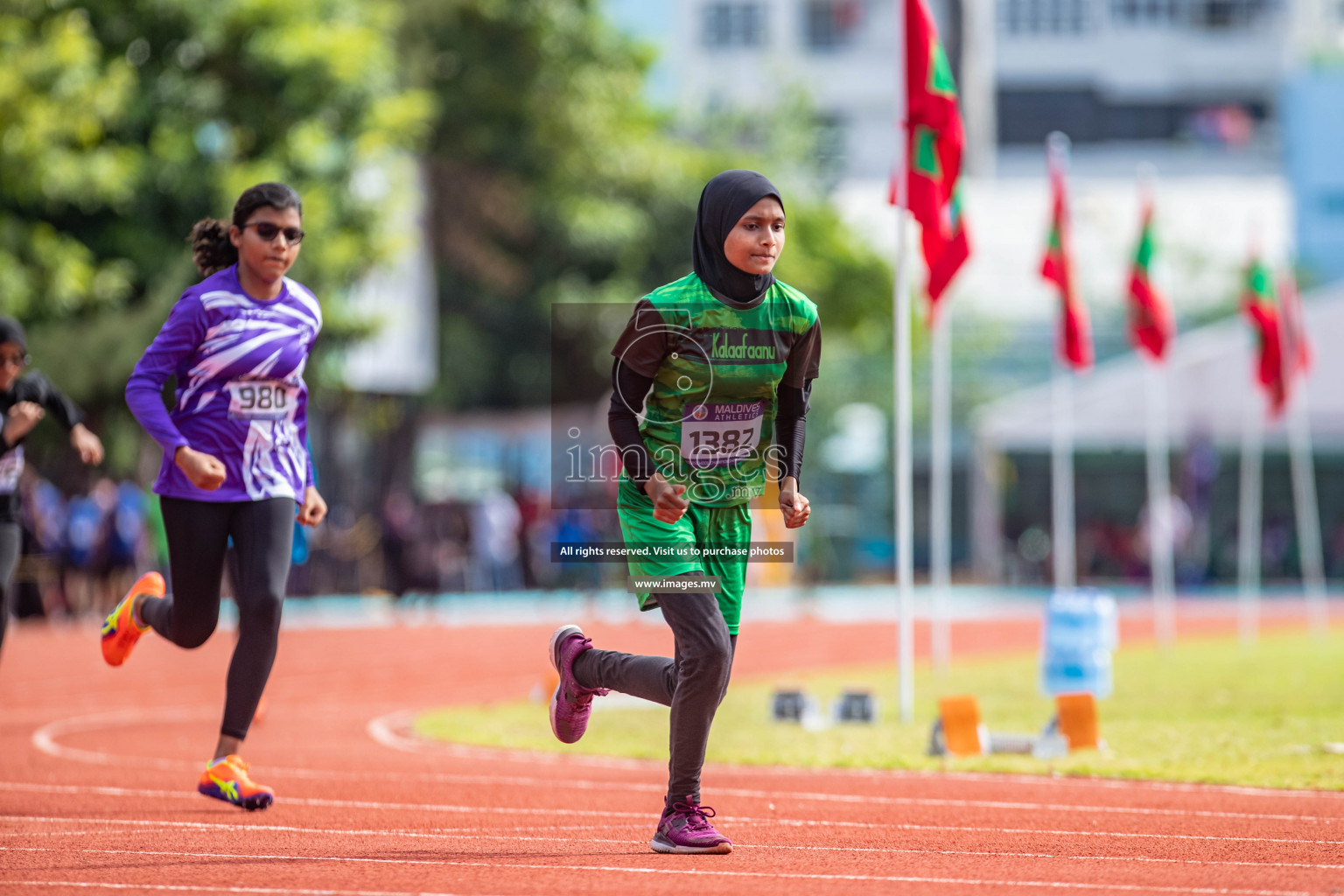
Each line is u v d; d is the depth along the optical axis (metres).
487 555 102.38
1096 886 15.79
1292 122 185.25
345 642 67.12
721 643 16.91
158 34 78.56
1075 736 28.09
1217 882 16.00
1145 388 98.69
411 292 98.44
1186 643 63.91
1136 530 125.19
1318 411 96.81
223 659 54.41
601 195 116.12
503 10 108.44
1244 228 160.50
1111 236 147.88
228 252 21.58
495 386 124.94
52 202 72.75
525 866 16.88
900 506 34.34
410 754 29.11
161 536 77.50
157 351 20.28
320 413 98.81
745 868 16.80
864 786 24.36
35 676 48.12
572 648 18.31
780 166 130.50
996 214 150.62
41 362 75.00
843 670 50.62
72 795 22.94
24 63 63.22
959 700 27.91
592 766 27.27
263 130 81.12
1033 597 111.75
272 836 19.22
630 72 115.81
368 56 83.25
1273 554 123.12
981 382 137.50
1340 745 27.83
